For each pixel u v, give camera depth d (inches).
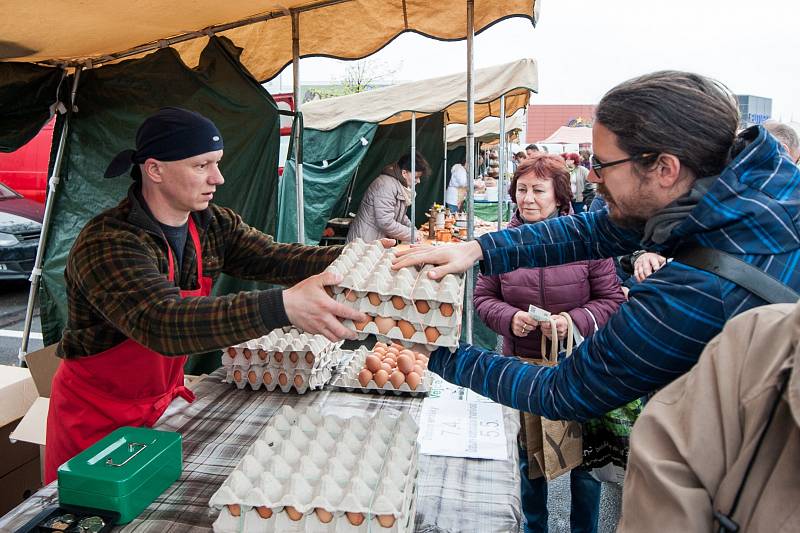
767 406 26.0
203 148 70.4
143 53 126.3
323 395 82.1
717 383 28.8
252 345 81.8
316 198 213.2
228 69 117.6
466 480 60.7
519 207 95.0
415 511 54.1
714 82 42.7
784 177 38.5
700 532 27.3
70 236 131.7
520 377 50.4
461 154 399.9
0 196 286.4
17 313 261.1
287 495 46.1
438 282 57.5
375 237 231.9
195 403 78.6
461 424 72.8
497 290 97.1
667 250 43.1
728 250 38.1
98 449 56.5
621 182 43.2
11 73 115.3
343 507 45.1
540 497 88.9
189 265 78.5
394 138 287.1
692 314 38.4
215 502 47.2
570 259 64.2
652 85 41.7
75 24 96.7
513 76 182.7
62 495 52.3
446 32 126.1
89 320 72.3
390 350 88.8
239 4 101.1
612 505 118.6
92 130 126.7
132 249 66.3
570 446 76.9
